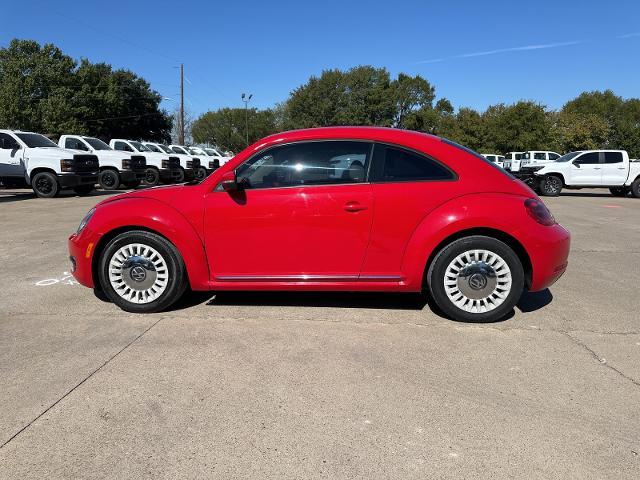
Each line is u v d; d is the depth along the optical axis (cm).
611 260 678
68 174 1592
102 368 330
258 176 416
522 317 431
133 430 260
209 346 366
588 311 449
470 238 401
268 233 411
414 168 409
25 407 282
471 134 6025
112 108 5450
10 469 229
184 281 434
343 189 406
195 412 277
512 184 409
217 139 10375
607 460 236
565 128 5419
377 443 249
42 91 4747
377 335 388
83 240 432
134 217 417
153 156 2147
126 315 434
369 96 7488
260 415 274
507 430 260
